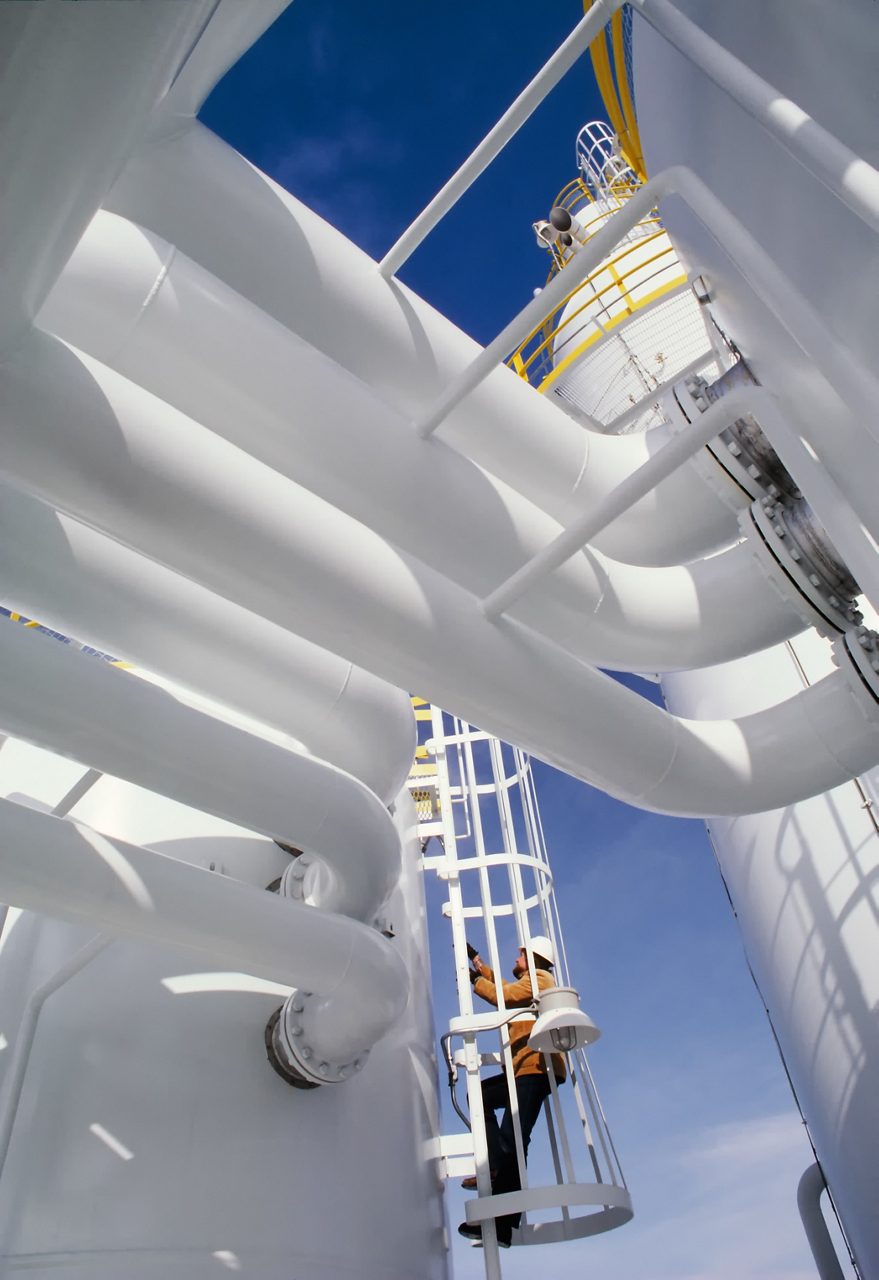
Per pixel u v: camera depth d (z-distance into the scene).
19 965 4.23
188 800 3.24
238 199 2.81
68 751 2.98
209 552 2.36
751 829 5.91
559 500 3.78
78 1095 3.85
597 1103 5.46
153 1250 3.58
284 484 2.50
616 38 3.73
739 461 3.26
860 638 3.21
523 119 2.65
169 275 2.64
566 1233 5.36
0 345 1.94
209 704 5.18
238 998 4.35
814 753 3.45
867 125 1.64
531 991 5.89
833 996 5.07
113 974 4.21
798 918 5.37
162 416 2.26
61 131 1.41
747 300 2.62
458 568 3.35
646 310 8.25
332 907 4.02
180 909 3.32
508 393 3.54
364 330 3.14
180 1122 3.91
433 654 2.77
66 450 2.09
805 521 3.18
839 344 1.59
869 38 1.58
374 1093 4.75
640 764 3.29
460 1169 5.42
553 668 3.01
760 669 5.95
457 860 6.61
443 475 3.12
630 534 3.81
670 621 3.66
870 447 2.14
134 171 2.69
